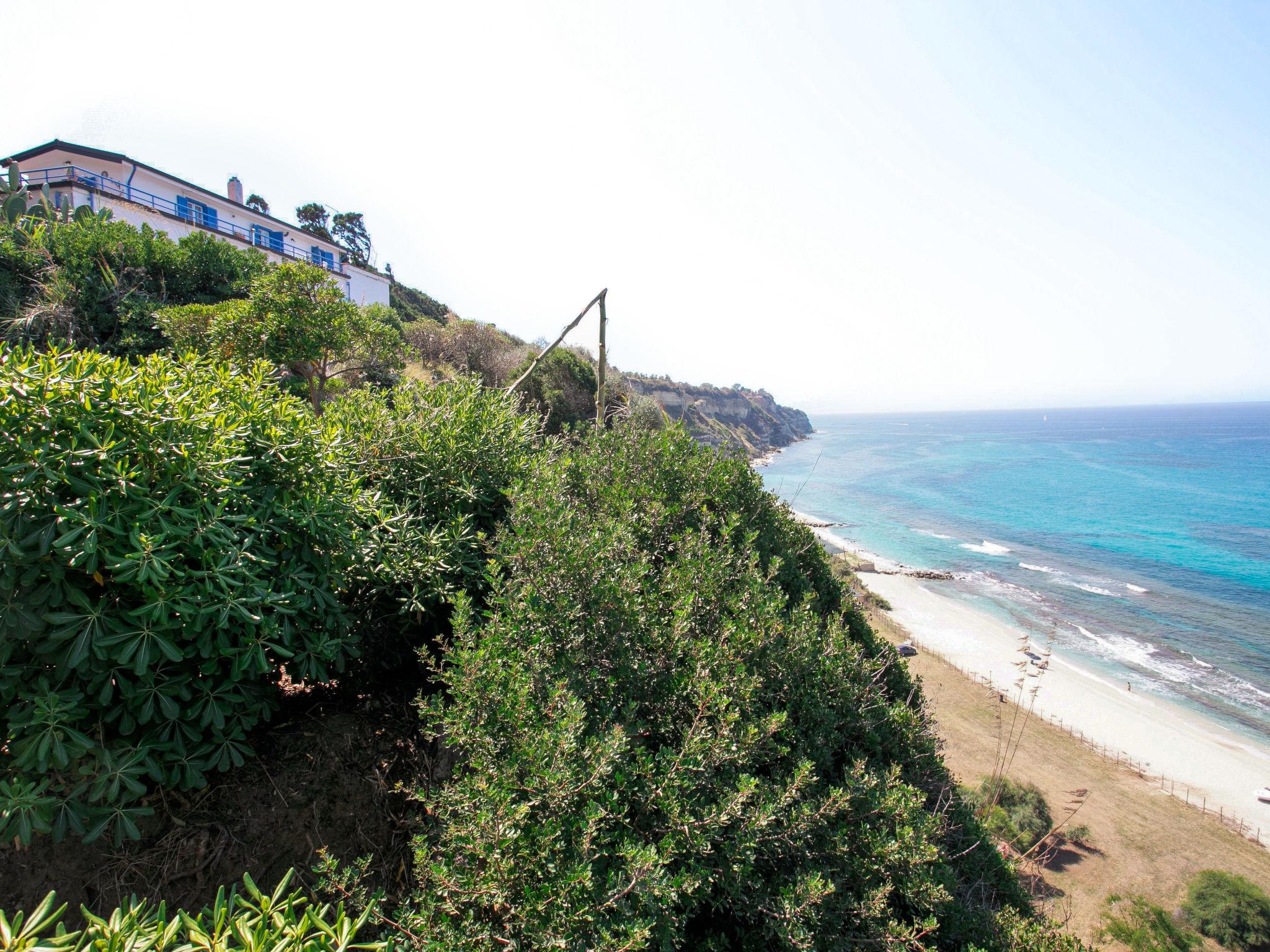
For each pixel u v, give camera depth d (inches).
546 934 100.6
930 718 251.1
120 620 118.4
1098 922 461.1
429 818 149.3
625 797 129.0
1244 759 752.3
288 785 153.2
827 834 158.6
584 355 954.1
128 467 121.2
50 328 453.1
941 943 171.6
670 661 164.9
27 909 121.1
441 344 884.6
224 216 923.4
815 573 309.3
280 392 171.9
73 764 118.6
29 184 709.9
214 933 95.4
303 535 151.5
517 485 192.1
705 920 143.6
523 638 151.1
